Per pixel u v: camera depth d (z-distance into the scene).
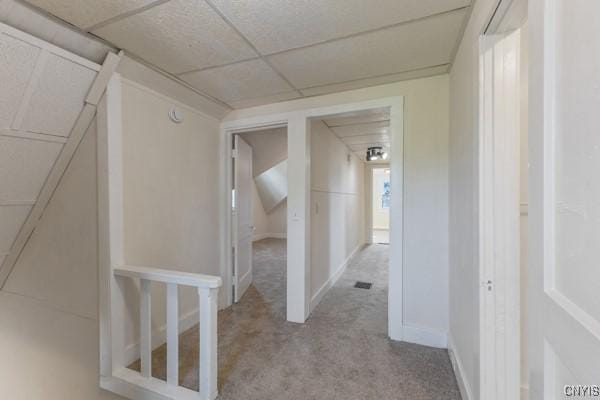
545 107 0.58
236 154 2.89
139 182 1.89
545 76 0.58
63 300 1.86
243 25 1.41
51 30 1.33
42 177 1.75
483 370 1.16
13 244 1.96
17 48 1.25
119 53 1.61
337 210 3.84
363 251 5.66
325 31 1.46
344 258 4.30
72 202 1.79
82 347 1.79
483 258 1.17
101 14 1.30
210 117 2.60
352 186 5.00
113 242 1.69
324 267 3.21
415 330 2.06
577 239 0.49
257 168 4.98
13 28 1.20
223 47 1.61
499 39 1.15
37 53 1.32
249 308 2.78
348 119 3.00
